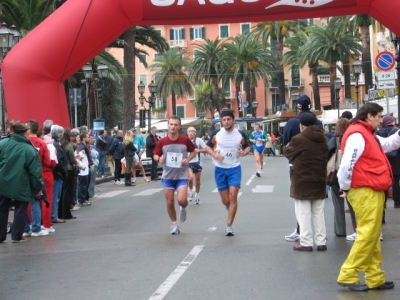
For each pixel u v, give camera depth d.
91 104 42.75
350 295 6.34
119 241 10.30
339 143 9.16
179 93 70.94
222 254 8.74
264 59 62.28
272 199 16.22
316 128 8.71
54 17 17.05
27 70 16.84
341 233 10.16
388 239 9.77
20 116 16.92
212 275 7.42
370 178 6.36
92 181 18.55
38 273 8.02
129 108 34.00
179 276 7.39
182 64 70.75
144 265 8.16
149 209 15.03
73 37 16.84
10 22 27.80
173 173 10.63
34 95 16.92
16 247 10.24
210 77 66.69
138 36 37.75
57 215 13.74
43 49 16.83
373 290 6.54
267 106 85.69
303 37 58.62
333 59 52.56
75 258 8.95
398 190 13.64
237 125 64.38
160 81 70.31
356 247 6.44
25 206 10.78
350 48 51.06
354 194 6.45
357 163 6.40
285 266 7.84
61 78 17.45
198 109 87.00
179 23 17.45
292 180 8.95
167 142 10.65
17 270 8.30
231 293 6.54
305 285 6.82
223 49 65.50
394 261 8.05
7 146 10.59
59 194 13.17
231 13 16.84
